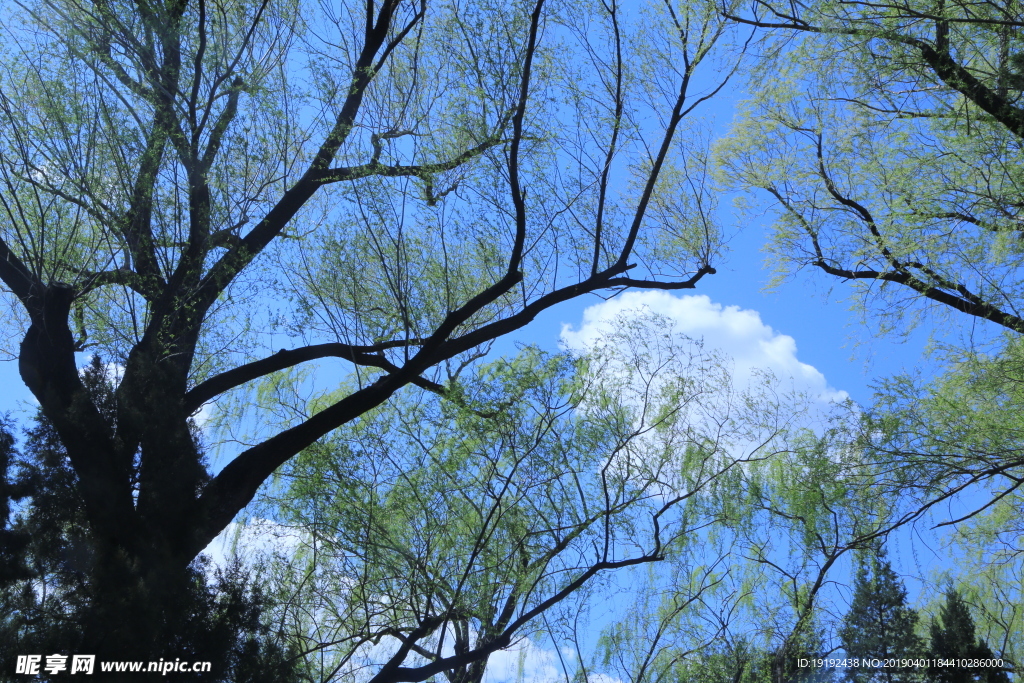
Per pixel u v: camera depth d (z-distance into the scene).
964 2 9.08
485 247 9.53
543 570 8.34
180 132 7.86
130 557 6.49
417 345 9.09
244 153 7.95
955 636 10.02
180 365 7.74
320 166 8.79
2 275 7.62
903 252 10.52
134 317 7.62
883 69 10.19
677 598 9.31
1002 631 11.06
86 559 6.41
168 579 6.38
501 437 8.83
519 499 8.73
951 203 9.90
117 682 5.79
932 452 10.48
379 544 7.95
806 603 9.47
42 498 6.53
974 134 9.78
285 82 8.54
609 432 9.38
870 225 11.73
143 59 7.86
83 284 7.80
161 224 7.72
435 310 9.68
